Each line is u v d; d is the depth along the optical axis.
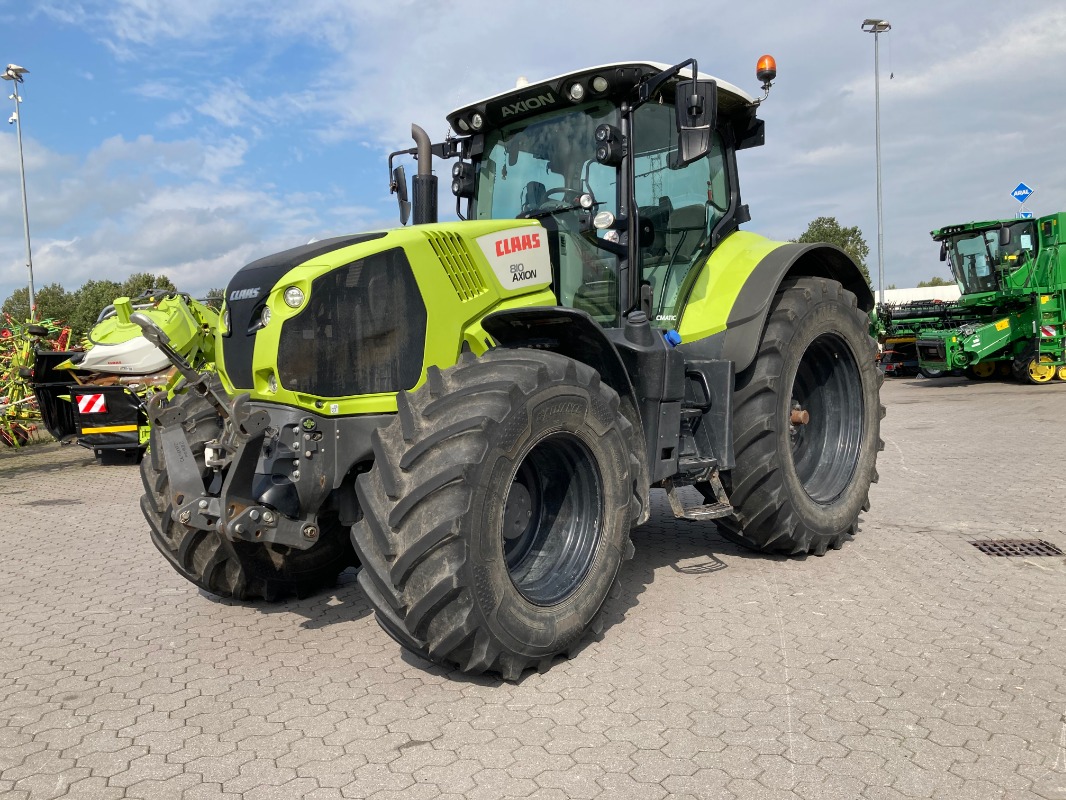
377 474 3.07
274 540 3.19
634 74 3.97
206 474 3.67
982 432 9.82
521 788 2.38
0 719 2.93
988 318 17.39
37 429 12.72
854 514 4.85
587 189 4.21
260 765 2.56
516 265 3.86
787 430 4.42
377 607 3.04
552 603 3.22
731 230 4.94
